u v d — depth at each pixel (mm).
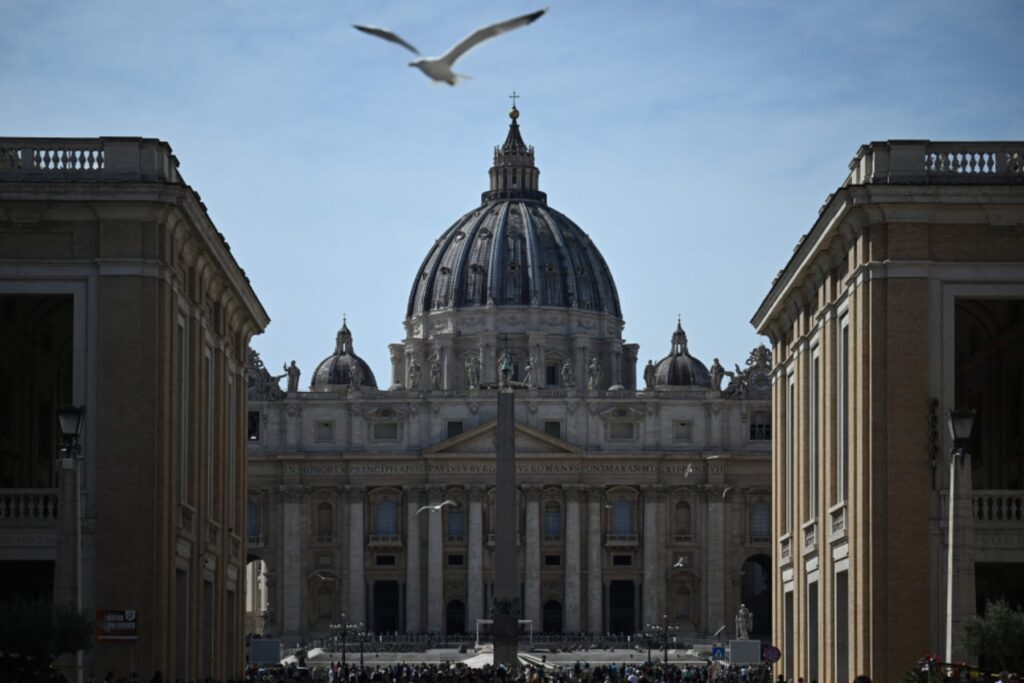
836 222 152750
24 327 166500
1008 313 164250
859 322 148125
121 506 145375
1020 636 116375
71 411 117625
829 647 163250
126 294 146500
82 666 133875
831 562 163250
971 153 147250
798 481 182250
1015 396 163625
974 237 146500
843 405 160125
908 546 145000
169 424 150125
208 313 174000
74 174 147375
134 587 145000
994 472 167625
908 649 144375
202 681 161000
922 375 146000
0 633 118250
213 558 176750
